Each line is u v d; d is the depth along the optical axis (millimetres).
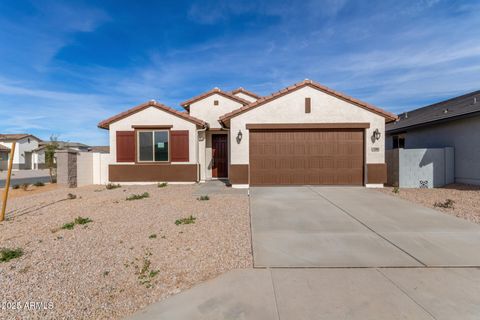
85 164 13289
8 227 5777
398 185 11398
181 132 12844
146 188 11461
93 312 2832
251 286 3277
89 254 4242
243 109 11125
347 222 5930
